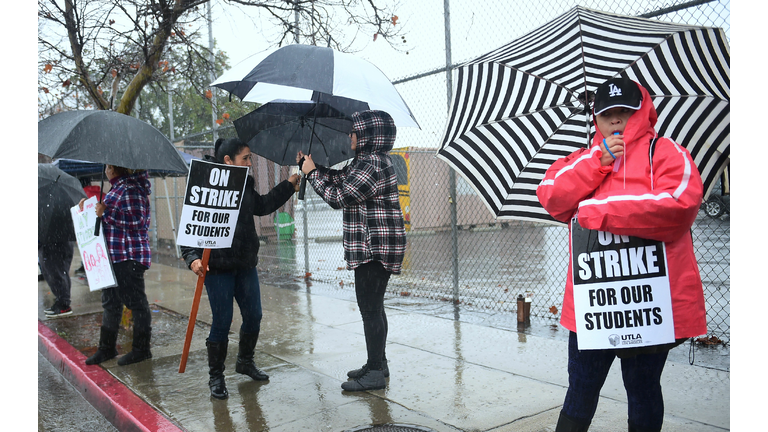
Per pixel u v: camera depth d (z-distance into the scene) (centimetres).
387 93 391
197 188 374
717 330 490
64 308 694
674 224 209
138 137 443
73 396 456
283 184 432
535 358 444
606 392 364
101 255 456
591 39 262
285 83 360
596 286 223
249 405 377
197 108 1115
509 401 359
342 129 465
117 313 493
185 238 372
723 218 605
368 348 396
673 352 436
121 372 462
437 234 1697
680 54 248
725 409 325
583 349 224
